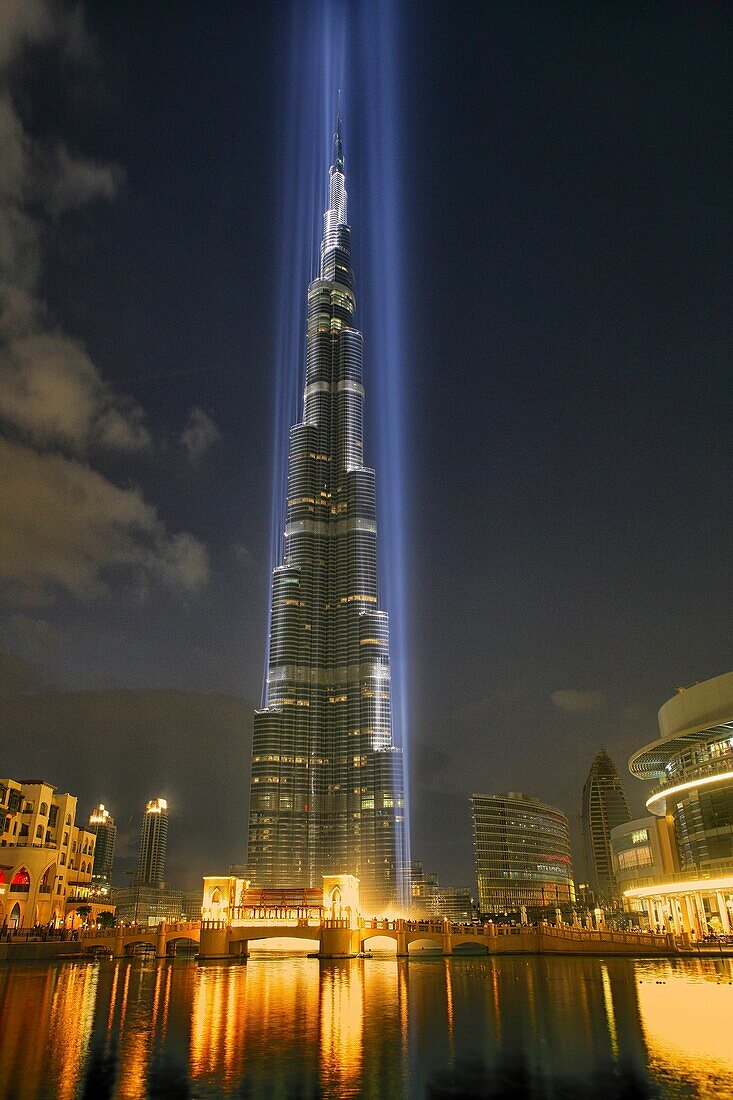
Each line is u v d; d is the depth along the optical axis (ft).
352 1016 158.30
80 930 358.43
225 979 248.11
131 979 242.78
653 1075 100.22
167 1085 98.37
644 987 196.54
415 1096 92.99
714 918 404.77
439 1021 150.51
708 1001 164.35
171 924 372.79
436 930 369.50
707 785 423.64
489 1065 109.40
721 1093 90.43
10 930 343.87
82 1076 103.04
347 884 380.78
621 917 531.91
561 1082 98.22
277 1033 137.59
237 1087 97.55
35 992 198.29
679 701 460.55
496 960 335.47
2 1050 120.26
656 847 486.79
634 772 529.86
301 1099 91.86
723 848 408.67
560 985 209.15
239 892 408.87
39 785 442.91
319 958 363.15
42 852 407.23
